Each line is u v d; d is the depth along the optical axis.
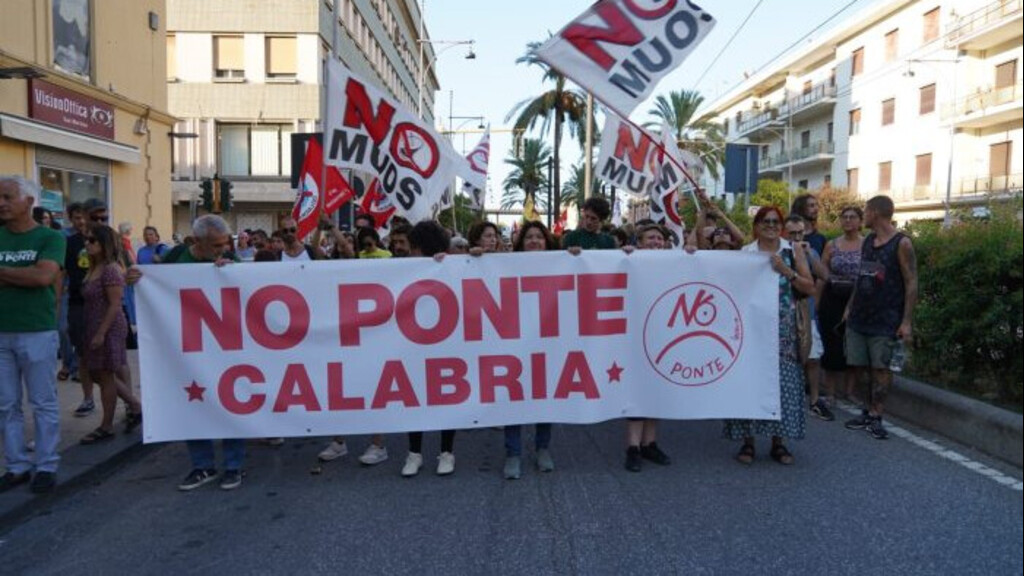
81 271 6.96
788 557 3.96
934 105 39.75
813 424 6.75
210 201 14.31
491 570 3.90
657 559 3.98
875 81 44.47
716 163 52.59
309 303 5.49
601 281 5.60
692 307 5.57
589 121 30.66
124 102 14.91
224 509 4.89
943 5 38.72
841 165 48.19
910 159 41.62
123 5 14.96
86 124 13.59
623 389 5.60
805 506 4.68
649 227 5.95
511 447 5.49
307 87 28.48
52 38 12.66
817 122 51.97
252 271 5.44
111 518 4.78
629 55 6.09
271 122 28.72
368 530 4.47
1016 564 3.83
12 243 4.96
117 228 14.95
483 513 4.71
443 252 5.78
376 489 5.23
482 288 5.57
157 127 16.42
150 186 16.16
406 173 7.55
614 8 6.09
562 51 6.09
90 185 14.07
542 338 5.59
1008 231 6.14
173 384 5.41
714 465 5.59
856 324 6.33
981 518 4.43
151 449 6.42
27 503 4.81
